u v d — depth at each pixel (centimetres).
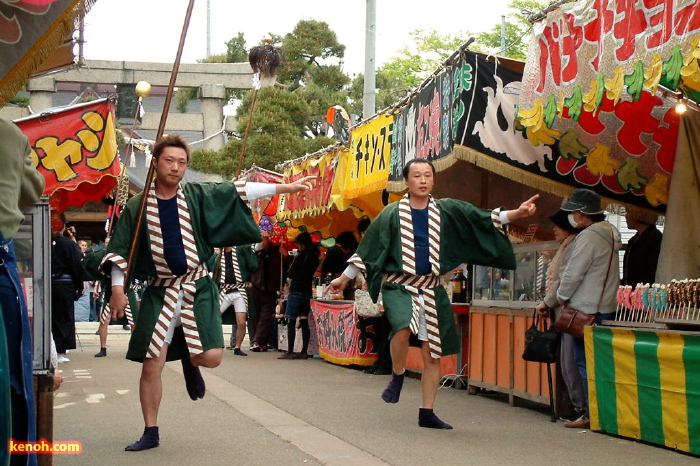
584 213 679
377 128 990
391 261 640
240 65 3306
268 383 944
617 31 540
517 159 750
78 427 649
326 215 1361
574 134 761
